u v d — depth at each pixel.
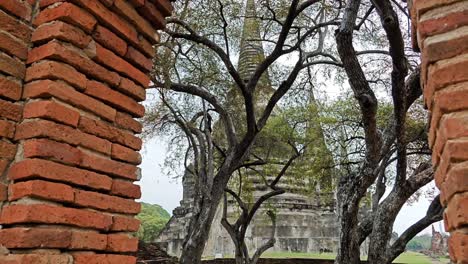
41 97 2.61
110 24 3.02
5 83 2.59
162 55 9.88
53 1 2.81
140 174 3.16
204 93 11.63
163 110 15.10
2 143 2.51
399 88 7.90
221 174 11.30
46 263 2.38
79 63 2.77
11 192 2.46
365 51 12.45
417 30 2.25
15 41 2.70
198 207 11.76
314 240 22.77
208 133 13.05
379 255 9.34
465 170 1.84
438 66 2.03
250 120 11.02
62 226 2.51
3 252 2.35
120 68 3.07
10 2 2.71
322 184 15.84
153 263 13.59
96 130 2.82
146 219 35.09
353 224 9.48
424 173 9.17
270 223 22.53
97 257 2.68
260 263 17.56
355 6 7.60
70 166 2.61
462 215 1.81
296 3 10.26
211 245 21.34
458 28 2.04
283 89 11.59
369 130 8.26
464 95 1.93
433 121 2.19
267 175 18.50
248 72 20.39
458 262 1.83
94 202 2.71
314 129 15.22
